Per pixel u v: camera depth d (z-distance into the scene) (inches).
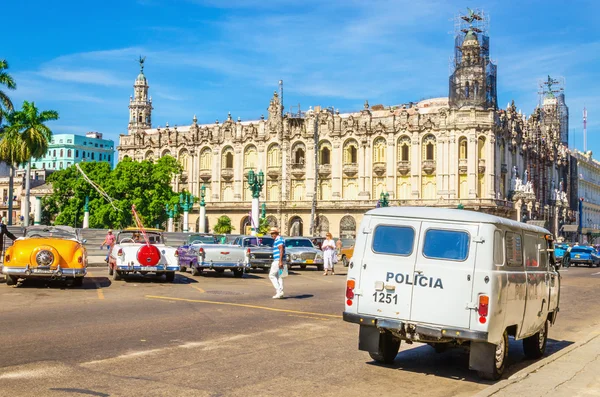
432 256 446.6
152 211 3287.4
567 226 4397.1
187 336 542.0
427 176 3499.0
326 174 3732.8
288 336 570.3
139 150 4306.1
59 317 611.2
